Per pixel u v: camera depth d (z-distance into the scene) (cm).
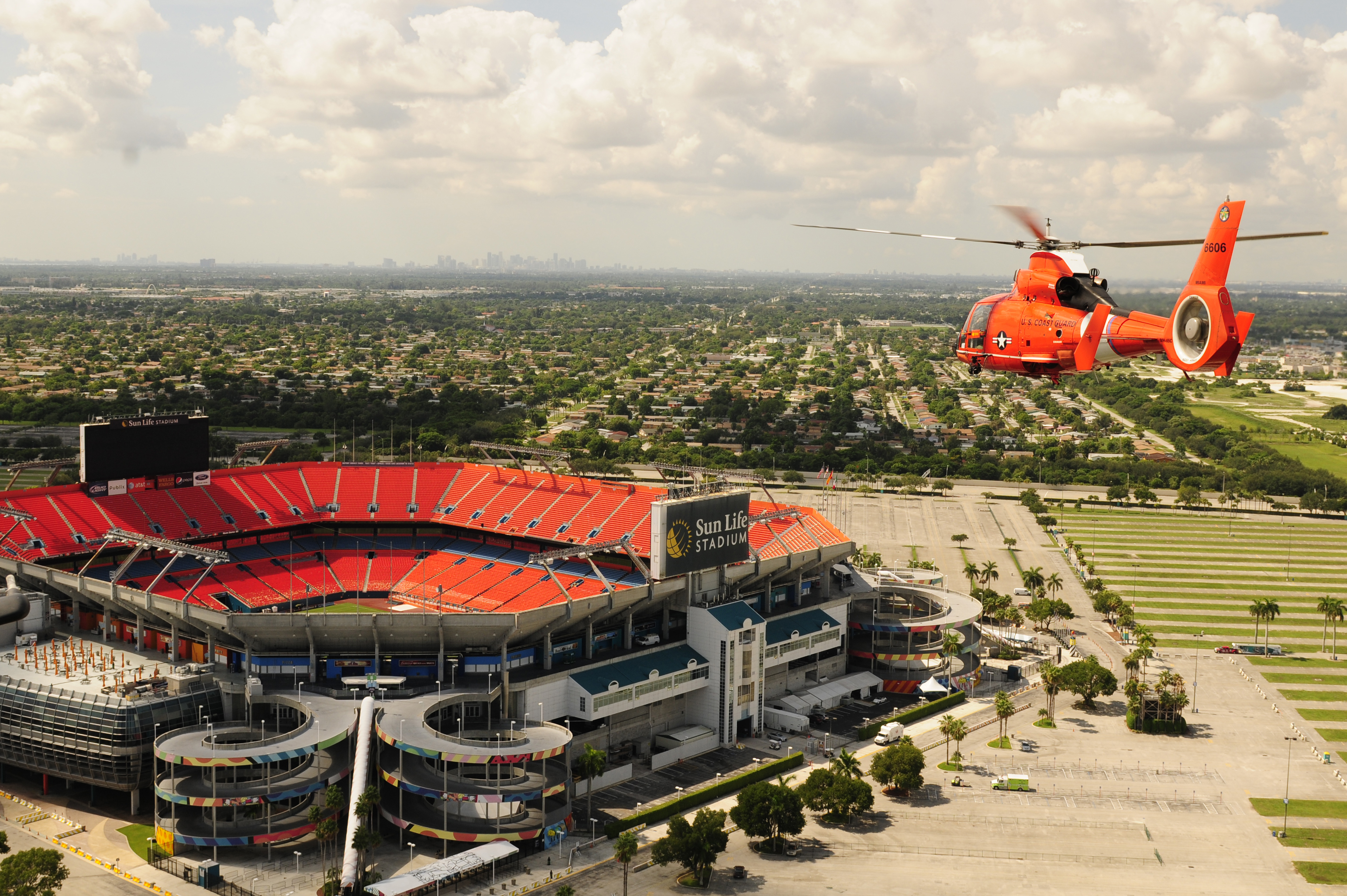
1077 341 9475
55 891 13188
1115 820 16412
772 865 14775
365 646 18300
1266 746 19612
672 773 17900
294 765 16350
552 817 15688
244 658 18350
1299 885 14488
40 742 16338
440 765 16150
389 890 13088
